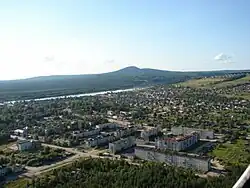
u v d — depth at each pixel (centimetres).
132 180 8044
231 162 11462
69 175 8819
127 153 13325
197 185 8050
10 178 10225
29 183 9081
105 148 14362
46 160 12212
